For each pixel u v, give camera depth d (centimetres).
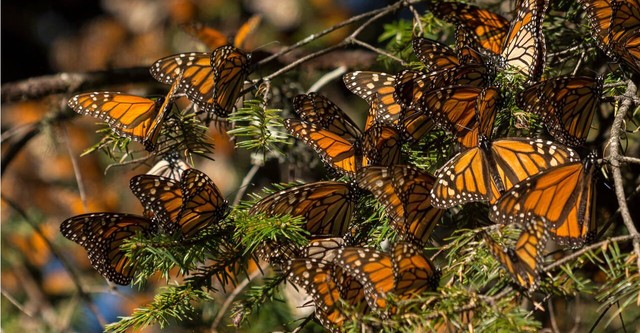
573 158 235
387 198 237
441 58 245
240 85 248
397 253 230
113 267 243
